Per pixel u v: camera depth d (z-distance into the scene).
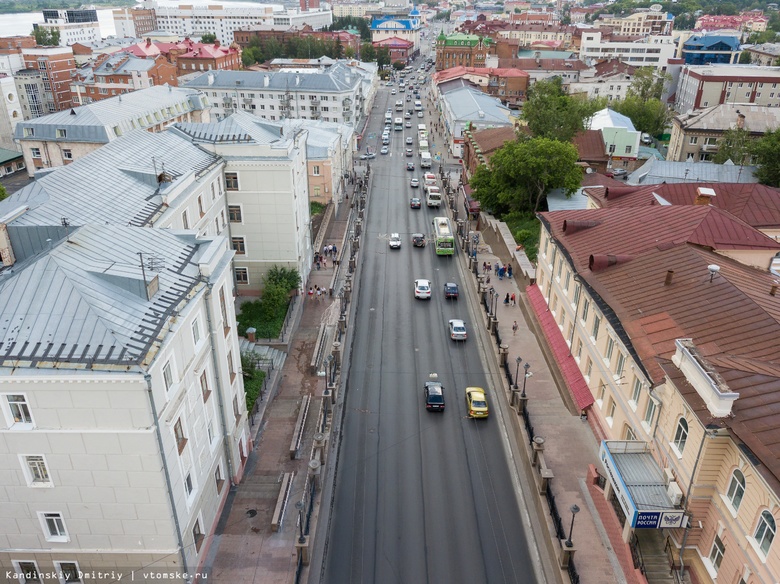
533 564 33.56
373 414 46.50
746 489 25.23
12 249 30.95
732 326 32.06
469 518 36.72
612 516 33.78
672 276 37.97
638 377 35.12
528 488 39.16
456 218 92.62
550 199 78.38
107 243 29.95
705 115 109.31
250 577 31.59
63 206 36.00
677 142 112.19
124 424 25.02
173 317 27.22
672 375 29.70
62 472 26.03
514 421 45.00
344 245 80.88
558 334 52.00
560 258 53.12
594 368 42.94
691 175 78.06
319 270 72.38
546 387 48.62
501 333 57.78
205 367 32.22
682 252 40.44
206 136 57.69
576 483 37.97
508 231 78.69
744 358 29.41
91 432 25.12
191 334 29.75
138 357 24.20
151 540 27.88
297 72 142.00
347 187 108.25
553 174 77.31
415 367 52.97
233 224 59.47
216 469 34.94
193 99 105.62
